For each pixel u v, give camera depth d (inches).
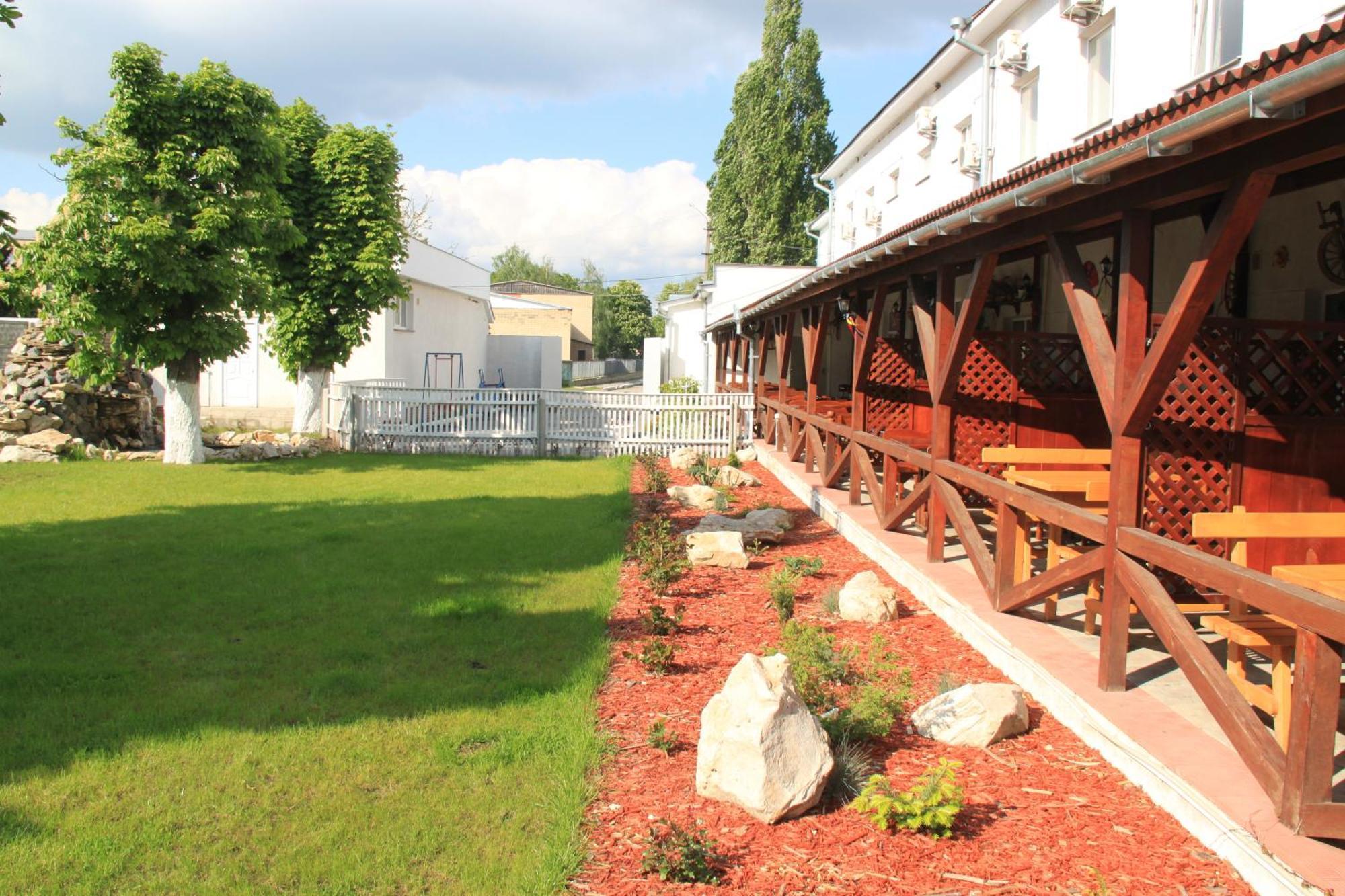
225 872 137.5
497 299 2415.1
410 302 1107.9
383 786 165.8
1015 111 532.1
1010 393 356.2
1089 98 451.5
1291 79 116.6
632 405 765.3
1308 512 227.6
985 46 572.1
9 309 928.9
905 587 310.3
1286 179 183.8
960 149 591.8
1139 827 149.9
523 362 1624.0
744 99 1788.9
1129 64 398.6
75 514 430.0
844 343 836.6
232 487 530.3
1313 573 163.8
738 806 157.6
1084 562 203.0
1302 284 275.6
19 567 321.7
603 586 309.4
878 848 145.1
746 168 1765.5
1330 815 130.7
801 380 978.1
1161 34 374.9
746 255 1838.1
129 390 709.3
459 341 1342.3
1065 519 210.5
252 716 196.7
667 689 217.8
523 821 153.9
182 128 586.2
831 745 173.6
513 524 423.2
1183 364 222.5
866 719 183.0
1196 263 153.2
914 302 321.7
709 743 163.2
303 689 212.8
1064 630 236.8
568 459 741.3
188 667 226.7
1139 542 178.1
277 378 992.9
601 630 260.8
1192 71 354.3
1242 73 137.9
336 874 137.2
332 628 258.5
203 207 584.4
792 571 335.3
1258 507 225.5
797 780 155.5
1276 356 224.5
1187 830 148.2
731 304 1256.8
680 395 765.3
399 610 278.4
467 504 481.1
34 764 173.0
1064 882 134.6
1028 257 318.3
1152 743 164.6
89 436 683.4
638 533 392.5
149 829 149.1
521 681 218.2
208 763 174.1
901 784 165.3
